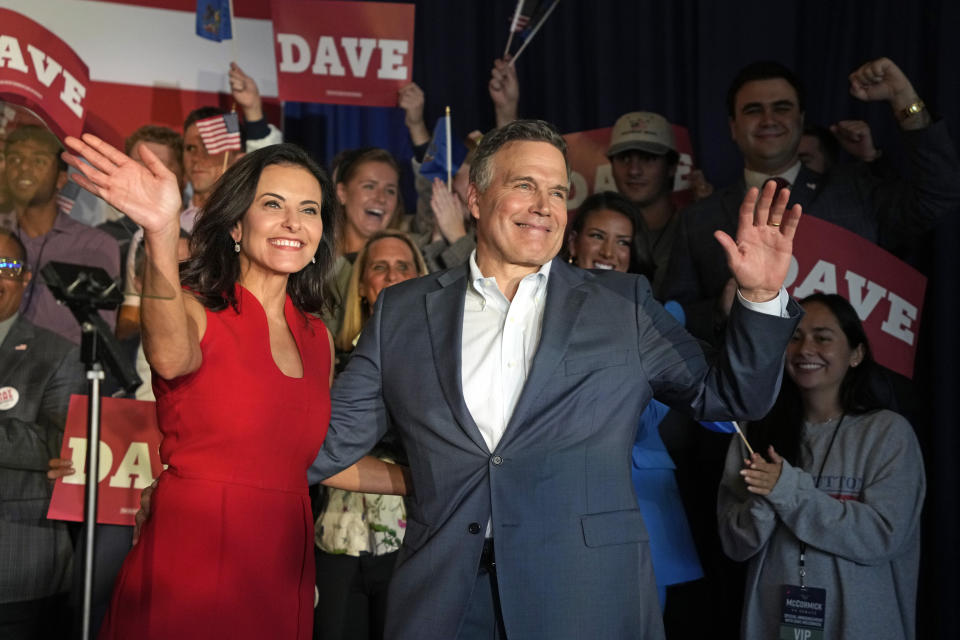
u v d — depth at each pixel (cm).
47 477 302
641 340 203
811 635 270
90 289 184
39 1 351
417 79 460
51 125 347
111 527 305
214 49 386
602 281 212
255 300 221
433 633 190
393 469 237
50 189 262
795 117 367
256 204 220
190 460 208
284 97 390
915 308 343
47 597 298
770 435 301
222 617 203
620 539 191
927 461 376
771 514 279
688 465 336
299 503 219
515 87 413
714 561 339
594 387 197
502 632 191
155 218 181
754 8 418
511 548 189
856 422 292
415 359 209
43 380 304
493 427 200
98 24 364
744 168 404
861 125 367
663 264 402
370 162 405
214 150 364
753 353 184
